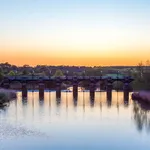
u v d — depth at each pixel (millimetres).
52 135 58125
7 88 160500
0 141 53000
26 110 93812
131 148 50719
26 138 55312
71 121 73875
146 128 66062
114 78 161375
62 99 138250
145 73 160375
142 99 129750
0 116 79938
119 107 106062
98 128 65750
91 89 161750
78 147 51125
